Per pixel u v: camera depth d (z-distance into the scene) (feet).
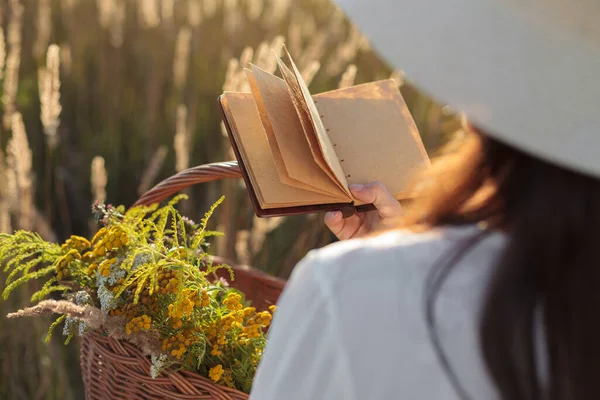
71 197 9.04
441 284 1.58
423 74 1.56
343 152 3.73
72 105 10.38
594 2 1.43
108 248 3.52
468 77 1.52
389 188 3.67
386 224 3.54
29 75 10.13
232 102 3.68
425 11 1.58
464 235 1.64
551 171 1.54
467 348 1.56
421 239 1.66
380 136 3.82
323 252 1.72
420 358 1.56
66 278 3.83
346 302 1.61
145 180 7.59
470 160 1.71
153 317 3.41
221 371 3.29
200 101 10.68
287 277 7.80
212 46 11.60
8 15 9.78
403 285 1.59
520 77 1.49
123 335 3.27
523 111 1.48
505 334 1.51
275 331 1.78
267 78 3.52
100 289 3.46
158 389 3.26
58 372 6.31
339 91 3.96
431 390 1.56
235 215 7.55
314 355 1.66
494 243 1.61
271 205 3.40
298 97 3.50
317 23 13.16
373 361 1.58
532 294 1.52
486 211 1.65
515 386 1.52
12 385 6.29
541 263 1.50
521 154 1.60
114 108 10.30
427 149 8.57
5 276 6.56
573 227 1.50
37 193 8.91
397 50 1.60
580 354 1.51
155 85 10.26
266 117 3.48
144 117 10.25
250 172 3.51
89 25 11.55
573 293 1.50
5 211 6.20
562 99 1.46
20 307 6.54
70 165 9.48
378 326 1.58
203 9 11.48
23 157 6.28
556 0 1.46
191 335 3.34
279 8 11.53
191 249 3.64
